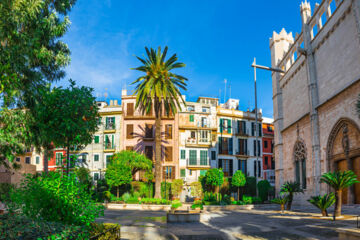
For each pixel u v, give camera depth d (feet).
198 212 56.59
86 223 23.35
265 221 51.70
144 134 158.81
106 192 113.60
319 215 56.18
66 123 38.70
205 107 177.78
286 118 117.39
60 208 22.82
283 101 121.60
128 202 107.45
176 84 123.75
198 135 160.66
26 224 20.01
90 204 24.39
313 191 86.89
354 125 65.46
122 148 157.48
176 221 51.90
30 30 50.62
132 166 132.77
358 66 64.95
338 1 74.49
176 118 161.17
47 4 56.13
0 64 39.60
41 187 22.50
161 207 97.14
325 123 80.59
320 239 31.68
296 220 50.21
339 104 72.38
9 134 42.47
